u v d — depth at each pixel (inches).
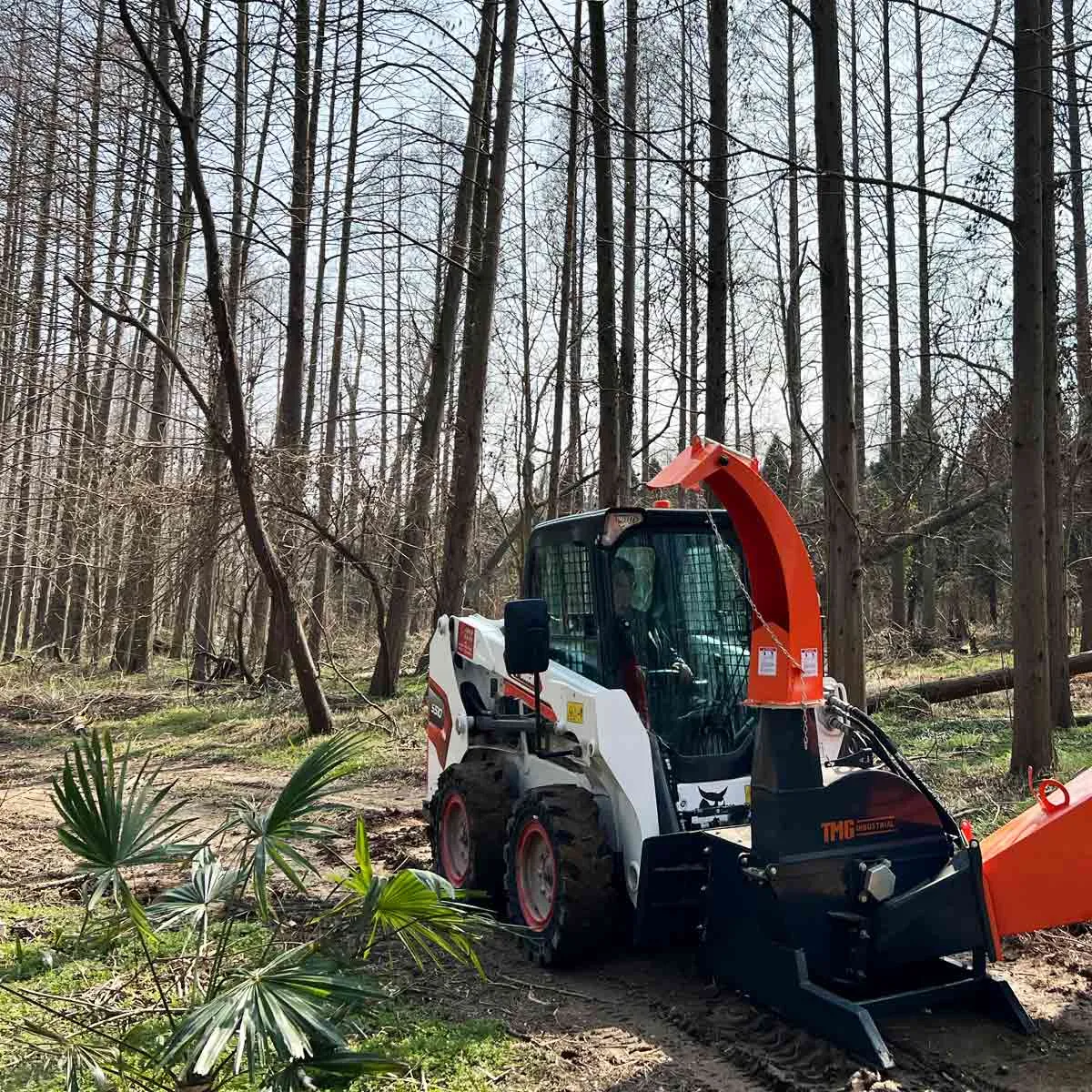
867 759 190.2
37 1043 160.2
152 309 480.7
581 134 557.0
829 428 334.0
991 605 1175.0
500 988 189.9
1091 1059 154.0
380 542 604.7
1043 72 374.3
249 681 692.7
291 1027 117.6
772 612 170.2
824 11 331.9
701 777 201.6
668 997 183.6
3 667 820.6
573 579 222.7
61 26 529.3
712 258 439.2
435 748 284.7
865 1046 147.0
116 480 577.3
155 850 143.6
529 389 820.6
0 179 581.0
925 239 799.7
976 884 160.7
